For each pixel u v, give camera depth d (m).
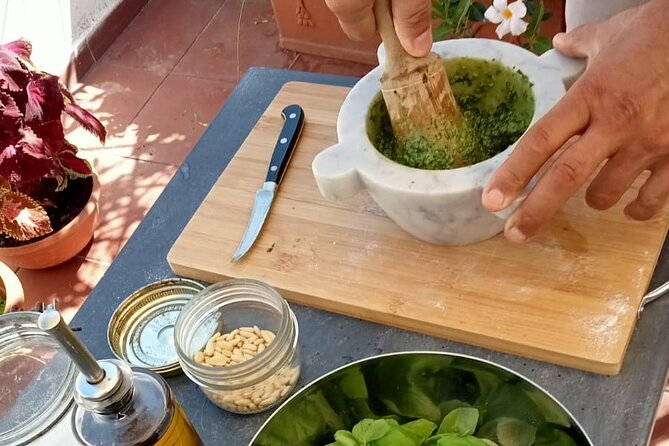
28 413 0.70
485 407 0.63
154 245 0.88
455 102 0.75
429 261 0.77
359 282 0.77
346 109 0.77
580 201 0.78
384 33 0.68
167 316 0.80
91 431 0.57
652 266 0.73
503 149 0.78
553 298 0.72
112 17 2.17
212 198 0.88
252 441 0.62
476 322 0.72
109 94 2.03
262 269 0.80
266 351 0.67
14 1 1.86
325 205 0.85
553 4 1.49
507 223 0.67
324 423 0.64
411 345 0.74
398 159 0.77
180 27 2.19
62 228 1.49
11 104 1.33
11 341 0.75
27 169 1.32
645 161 0.67
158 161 1.82
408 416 0.64
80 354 0.53
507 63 0.77
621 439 0.64
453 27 1.32
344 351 0.75
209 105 1.94
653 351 0.69
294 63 2.00
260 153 0.92
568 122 0.64
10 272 1.23
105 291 0.84
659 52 0.64
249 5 2.20
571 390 0.68
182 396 0.73
